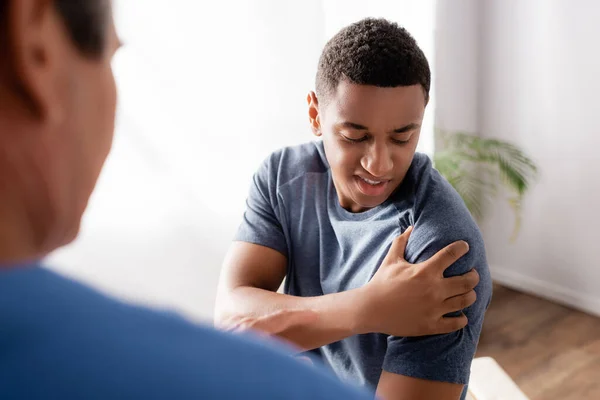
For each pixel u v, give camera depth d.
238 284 1.03
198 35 2.02
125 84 1.94
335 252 0.98
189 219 2.11
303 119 2.26
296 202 1.00
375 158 0.80
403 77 0.76
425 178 0.88
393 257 0.87
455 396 0.85
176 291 2.11
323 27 2.23
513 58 2.72
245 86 2.14
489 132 2.90
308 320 0.90
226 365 0.22
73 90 0.27
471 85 2.85
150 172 2.02
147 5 1.93
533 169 2.57
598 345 2.50
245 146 2.18
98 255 1.97
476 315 0.88
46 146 0.27
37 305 0.22
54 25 0.26
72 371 0.21
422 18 2.54
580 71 2.50
